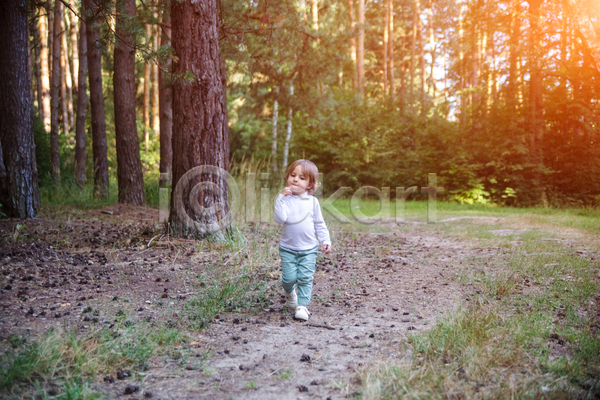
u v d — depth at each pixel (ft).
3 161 25.38
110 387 7.69
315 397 7.37
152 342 9.62
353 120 68.95
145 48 21.31
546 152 56.18
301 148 71.61
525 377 7.94
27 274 15.14
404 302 13.60
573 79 55.16
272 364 8.82
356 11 98.22
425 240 27.20
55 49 49.11
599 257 19.53
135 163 37.19
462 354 8.87
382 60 123.85
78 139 46.03
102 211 31.24
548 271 16.72
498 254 21.15
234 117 83.82
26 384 7.53
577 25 54.03
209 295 13.37
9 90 25.09
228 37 36.88
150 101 102.73
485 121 61.52
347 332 10.83
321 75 46.52
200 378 8.14
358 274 17.49
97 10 21.49
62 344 8.95
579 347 9.35
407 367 8.34
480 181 58.03
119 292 13.74
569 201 52.42
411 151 69.46
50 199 35.29
